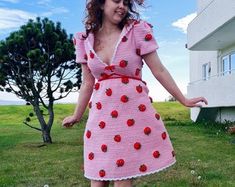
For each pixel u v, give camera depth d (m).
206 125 21.36
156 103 40.34
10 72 14.97
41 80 15.16
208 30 18.66
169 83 3.15
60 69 15.30
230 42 20.67
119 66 3.07
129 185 3.03
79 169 8.79
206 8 18.83
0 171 9.06
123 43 3.11
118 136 3.01
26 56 14.86
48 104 15.66
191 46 21.77
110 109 3.05
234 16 15.54
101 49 3.17
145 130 3.03
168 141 3.14
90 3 3.21
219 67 22.95
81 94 3.37
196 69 27.47
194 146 12.36
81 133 19.58
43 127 15.48
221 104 18.66
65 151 12.49
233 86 17.30
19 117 36.50
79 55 3.33
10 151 13.01
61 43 15.00
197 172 7.80
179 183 6.83
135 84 3.09
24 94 15.36
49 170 8.85
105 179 3.02
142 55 3.15
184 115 33.62
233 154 10.45
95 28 3.21
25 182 7.59
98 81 3.16
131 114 3.03
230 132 16.39
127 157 2.99
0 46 14.68
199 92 21.95
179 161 9.22
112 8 3.12
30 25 14.82
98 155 3.06
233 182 6.90
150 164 3.01
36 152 12.54
